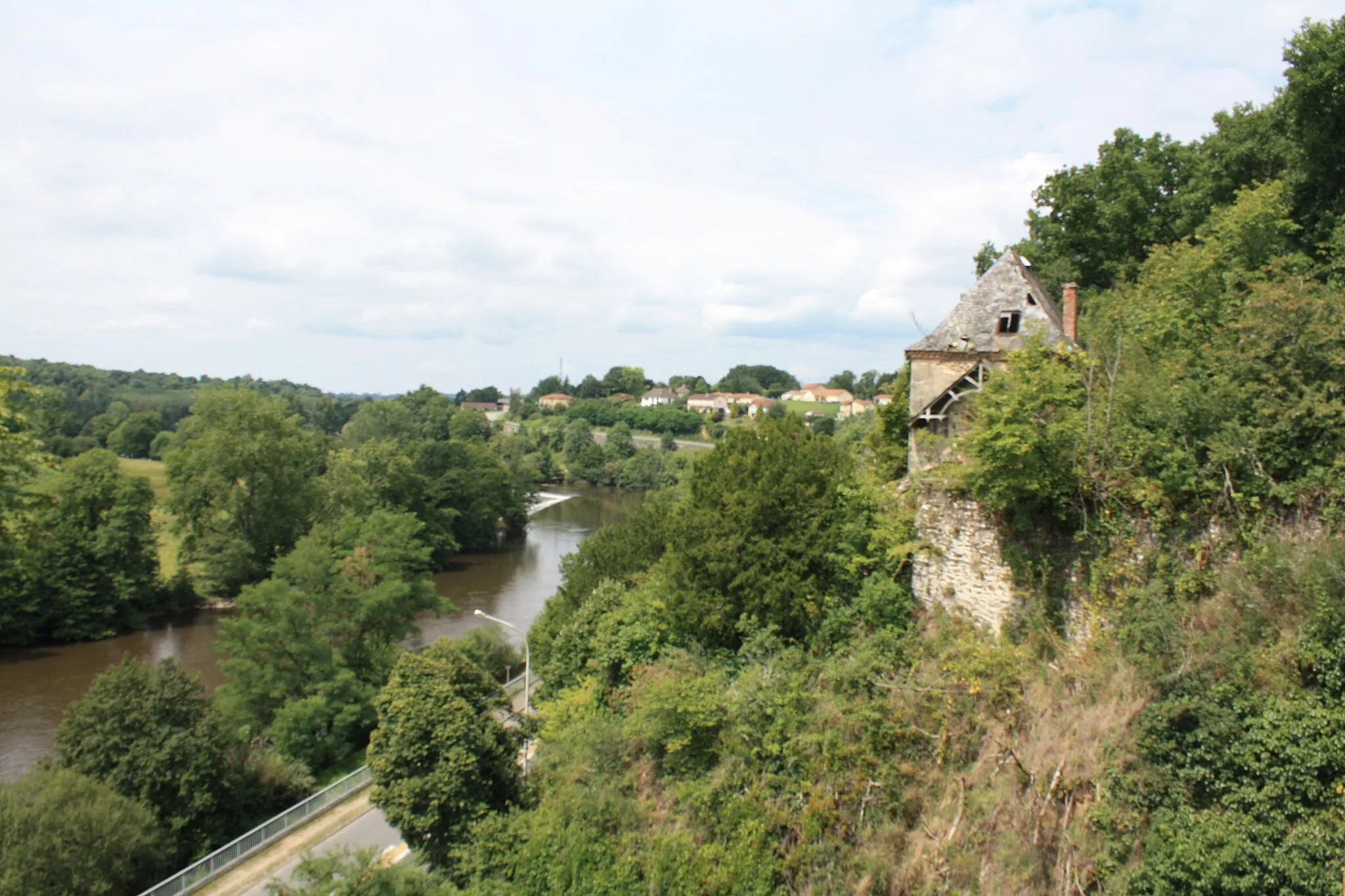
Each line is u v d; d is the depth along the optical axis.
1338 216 26.52
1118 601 16.19
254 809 28.56
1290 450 14.88
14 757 33.97
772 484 23.38
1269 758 12.18
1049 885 13.47
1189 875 12.00
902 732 16.98
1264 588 13.88
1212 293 21.95
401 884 17.19
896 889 15.05
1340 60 24.28
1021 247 41.47
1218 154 34.28
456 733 20.70
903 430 33.31
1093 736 14.09
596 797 19.02
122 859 22.09
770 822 16.89
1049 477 17.20
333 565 38.41
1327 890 10.93
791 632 22.36
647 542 36.91
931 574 20.70
